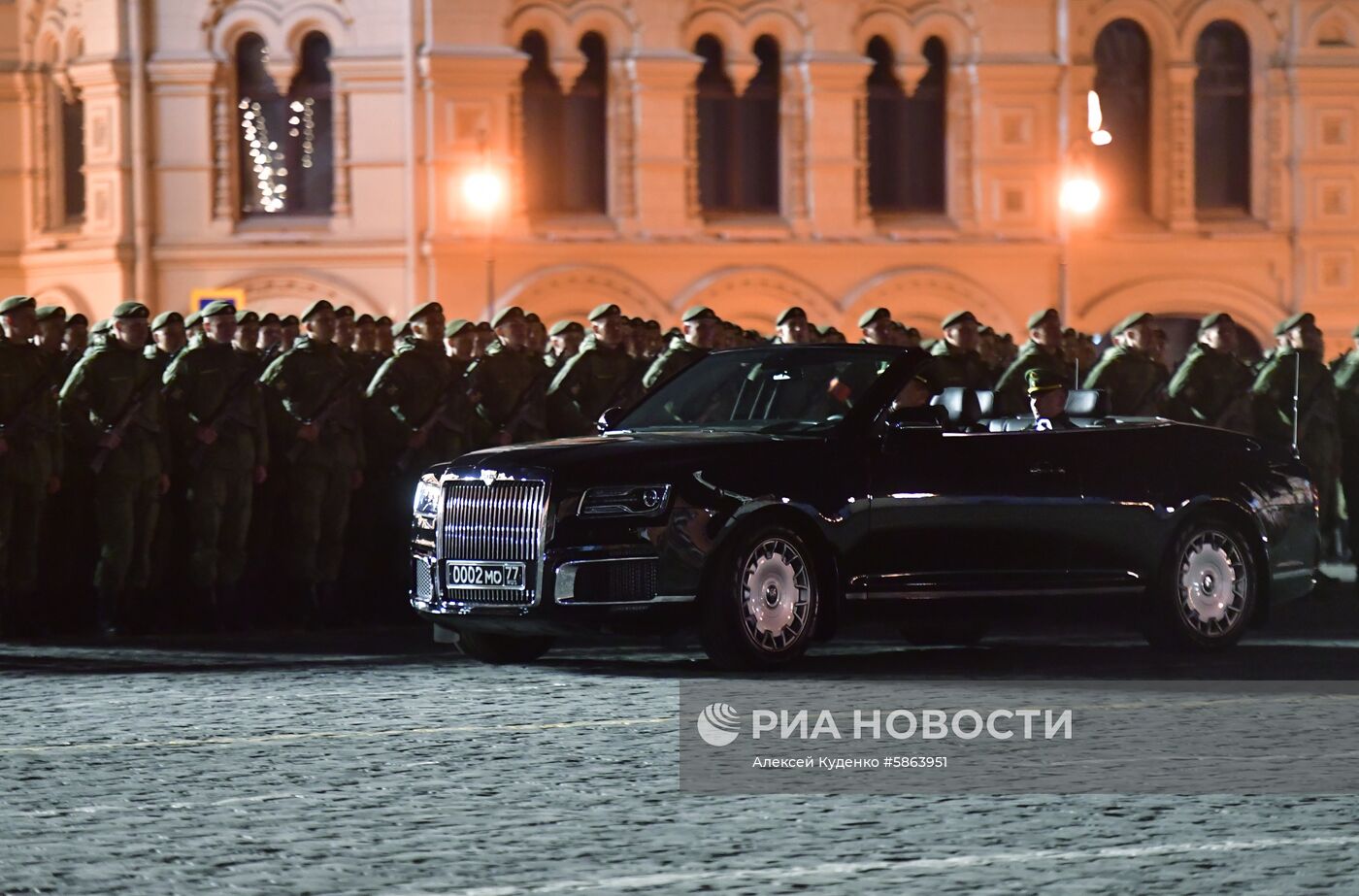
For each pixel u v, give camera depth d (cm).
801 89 13825
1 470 6334
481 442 7369
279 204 13525
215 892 2927
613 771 3828
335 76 13312
